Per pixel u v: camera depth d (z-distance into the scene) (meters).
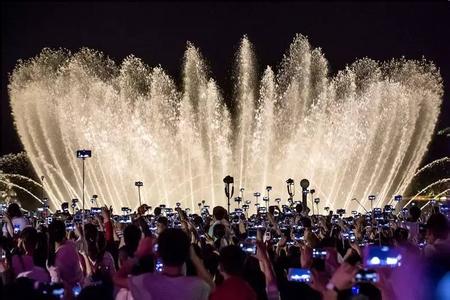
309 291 12.30
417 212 19.00
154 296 9.53
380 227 17.28
